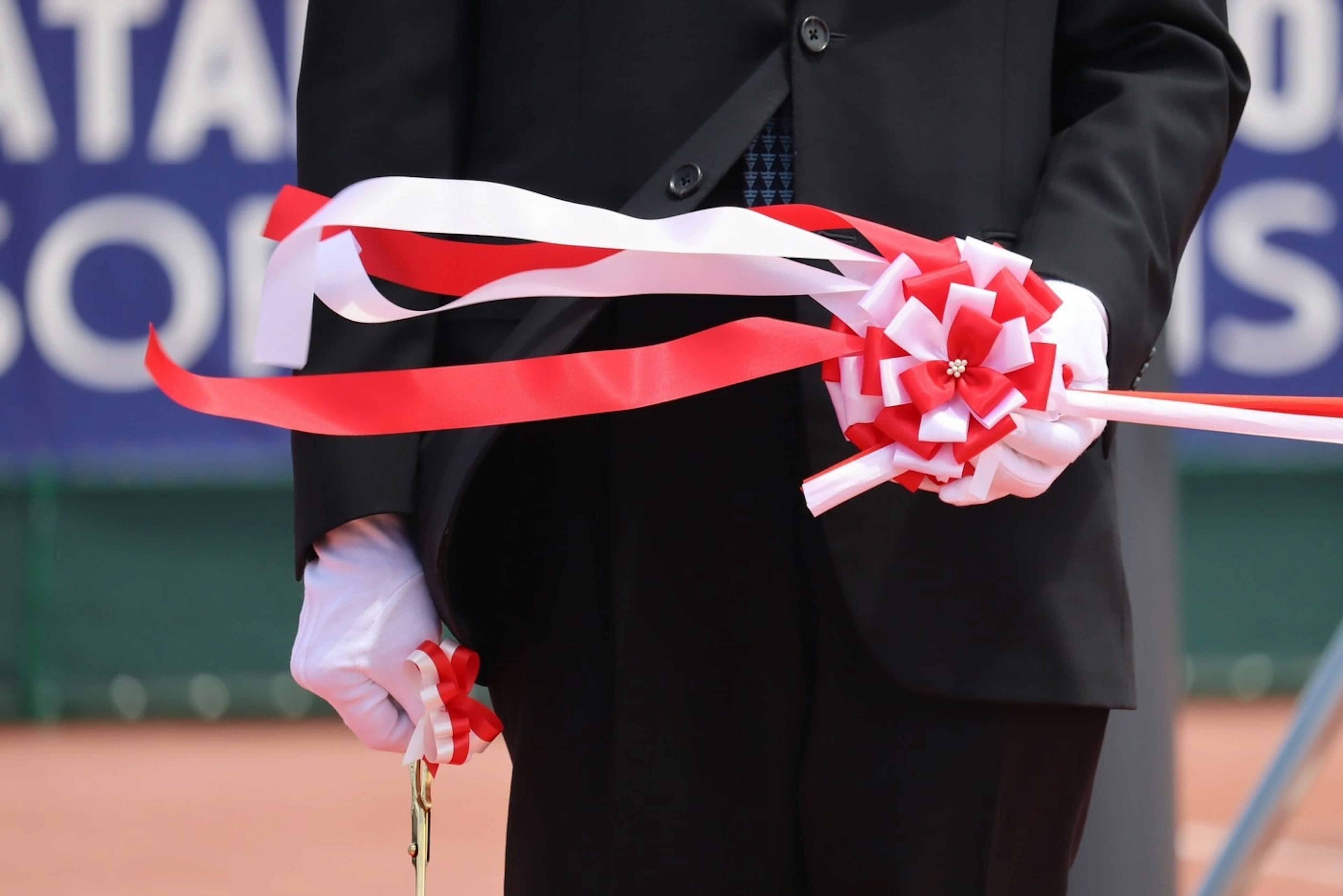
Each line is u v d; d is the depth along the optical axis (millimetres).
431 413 3662
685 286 3736
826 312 3939
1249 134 22953
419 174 4094
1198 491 24078
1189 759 19266
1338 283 23062
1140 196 3893
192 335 22234
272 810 16375
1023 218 4086
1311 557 24156
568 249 3902
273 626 22891
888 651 3863
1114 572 4039
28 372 22188
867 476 3463
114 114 22109
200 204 22203
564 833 4223
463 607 4215
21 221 22078
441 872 13414
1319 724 5395
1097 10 4219
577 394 3660
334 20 4145
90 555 22562
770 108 3982
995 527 3936
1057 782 4051
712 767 4129
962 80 4078
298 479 4035
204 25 22188
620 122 4086
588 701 4215
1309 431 3633
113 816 16109
